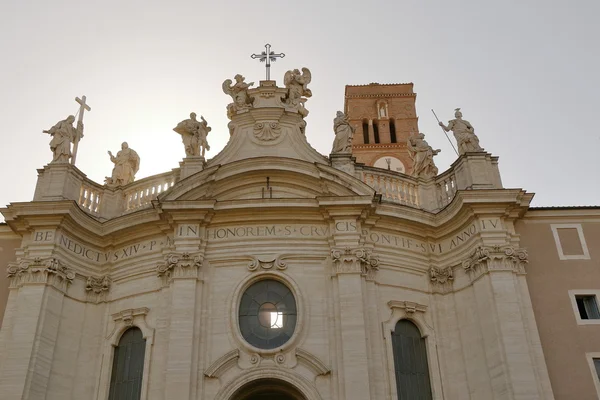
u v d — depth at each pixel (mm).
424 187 23844
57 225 21516
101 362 20891
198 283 20766
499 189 21531
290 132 24125
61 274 21188
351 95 42031
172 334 19734
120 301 21797
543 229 22297
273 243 21562
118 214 23438
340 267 20844
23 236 21938
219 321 20438
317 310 20609
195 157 23328
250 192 22641
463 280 21625
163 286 21156
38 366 19625
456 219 22078
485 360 19984
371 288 21047
